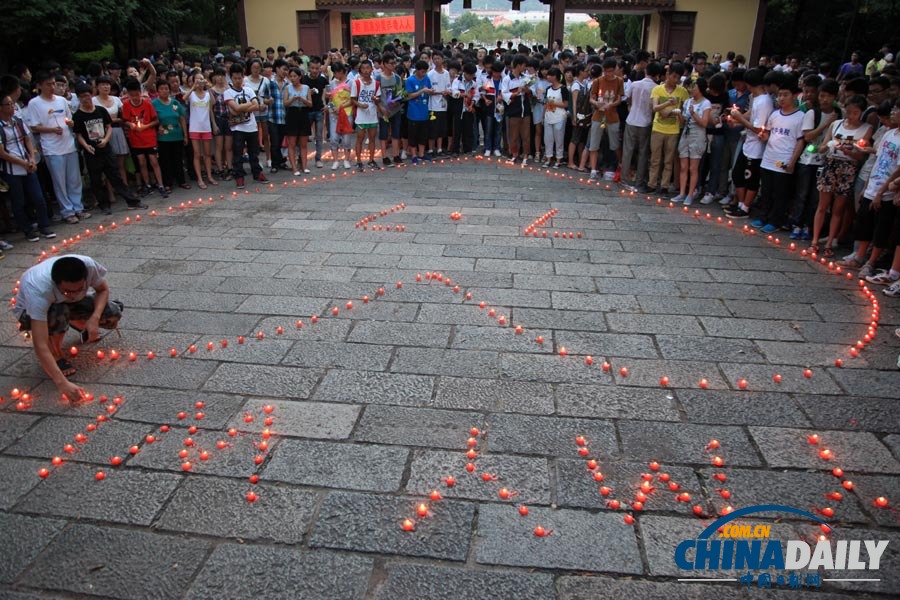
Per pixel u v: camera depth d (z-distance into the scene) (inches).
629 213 341.7
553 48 720.3
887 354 189.9
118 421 155.9
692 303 225.0
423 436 149.6
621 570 114.0
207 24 995.9
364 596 108.2
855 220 256.2
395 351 189.0
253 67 417.4
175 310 216.2
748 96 357.1
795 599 108.8
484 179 421.1
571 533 122.1
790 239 299.6
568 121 475.8
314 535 121.1
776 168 298.2
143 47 845.8
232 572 113.0
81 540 120.1
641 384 172.4
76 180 325.1
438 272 251.1
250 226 313.1
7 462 141.5
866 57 871.1
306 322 207.6
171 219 326.3
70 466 140.2
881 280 242.5
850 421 156.9
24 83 358.9
